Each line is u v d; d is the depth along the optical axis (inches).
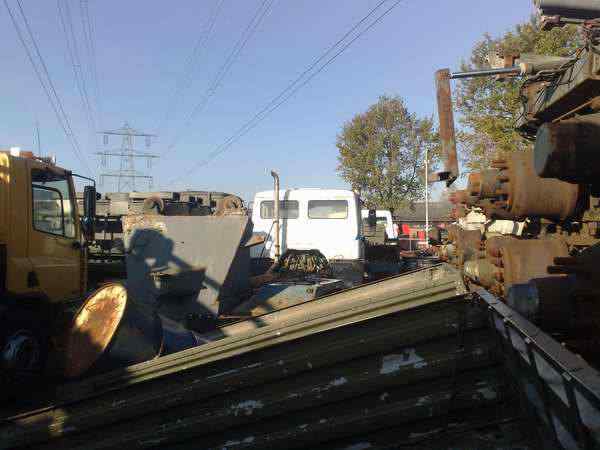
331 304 142.2
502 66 145.7
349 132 1368.1
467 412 89.5
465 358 89.0
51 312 179.5
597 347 78.2
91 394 112.6
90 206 213.8
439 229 414.0
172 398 106.6
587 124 86.0
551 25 124.2
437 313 90.7
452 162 134.5
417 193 1353.3
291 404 99.1
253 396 101.7
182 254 223.5
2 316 150.9
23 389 148.9
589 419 55.7
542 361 66.3
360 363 95.2
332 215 343.6
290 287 231.3
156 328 145.5
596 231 107.6
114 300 137.1
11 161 169.2
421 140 1341.0
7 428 116.9
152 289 219.6
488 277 117.3
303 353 97.9
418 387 91.7
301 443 98.8
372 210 381.1
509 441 82.6
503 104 697.6
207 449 105.1
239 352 101.3
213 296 220.2
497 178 118.3
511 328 74.5
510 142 695.7
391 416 93.1
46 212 185.3
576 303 79.3
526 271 107.3
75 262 200.4
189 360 105.3
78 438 113.7
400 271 395.2
